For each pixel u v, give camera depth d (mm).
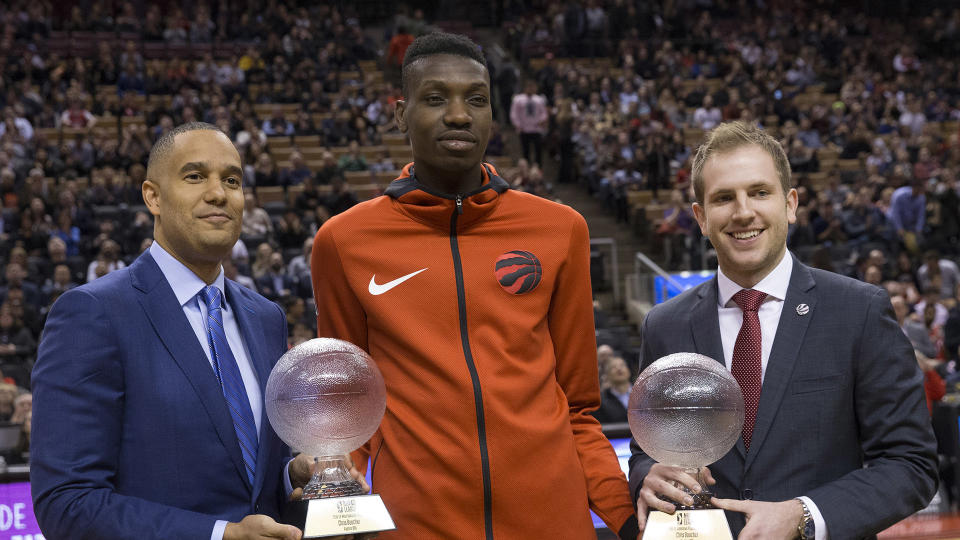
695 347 2105
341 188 10945
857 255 10195
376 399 1800
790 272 2086
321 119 14750
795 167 13617
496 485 1956
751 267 2016
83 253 9852
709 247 10172
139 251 9695
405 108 2078
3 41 15578
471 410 1972
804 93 17453
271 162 12234
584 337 2191
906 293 8867
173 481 1841
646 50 17656
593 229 12562
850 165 14352
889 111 16031
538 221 2143
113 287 1912
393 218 2109
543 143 14961
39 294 8766
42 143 12250
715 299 2133
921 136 14914
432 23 19156
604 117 15000
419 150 2049
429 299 2043
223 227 1926
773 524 1820
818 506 1857
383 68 17203
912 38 19219
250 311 2090
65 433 1772
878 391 1973
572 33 17812
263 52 16625
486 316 2047
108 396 1823
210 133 1956
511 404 2002
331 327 2145
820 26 19625
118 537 1706
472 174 2113
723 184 2004
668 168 13188
